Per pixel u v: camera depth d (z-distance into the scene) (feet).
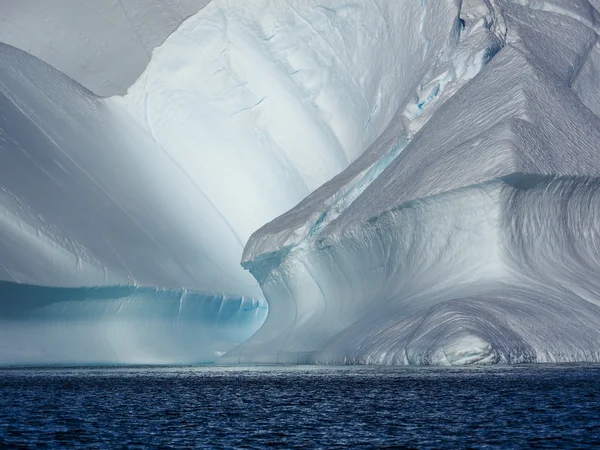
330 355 260.83
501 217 245.65
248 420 130.72
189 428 123.95
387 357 229.04
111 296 317.42
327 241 290.97
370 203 282.97
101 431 122.01
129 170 374.22
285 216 324.60
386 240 273.13
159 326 336.29
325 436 115.96
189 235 369.30
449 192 246.68
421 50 358.84
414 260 263.70
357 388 169.78
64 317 309.01
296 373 222.07
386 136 329.93
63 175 342.85
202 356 339.77
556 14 361.71
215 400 158.20
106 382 205.46
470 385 163.94
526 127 258.16
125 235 340.80
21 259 299.58
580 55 341.82
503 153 244.63
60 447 110.22
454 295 241.96
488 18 347.56
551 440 108.27
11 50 381.19
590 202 258.57
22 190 321.11
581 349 218.18
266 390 174.70
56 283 300.61
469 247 250.57
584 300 239.09
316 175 381.19
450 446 106.93
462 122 282.15
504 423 121.19
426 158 277.85
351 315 282.56
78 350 307.37
